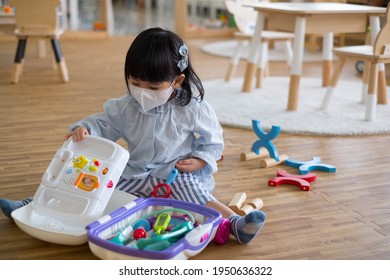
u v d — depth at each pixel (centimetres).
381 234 135
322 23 260
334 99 279
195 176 143
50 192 128
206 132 142
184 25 497
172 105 140
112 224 121
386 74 358
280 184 168
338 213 147
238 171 179
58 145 199
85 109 252
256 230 124
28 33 300
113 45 452
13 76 302
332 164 187
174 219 129
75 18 486
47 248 124
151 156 141
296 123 232
